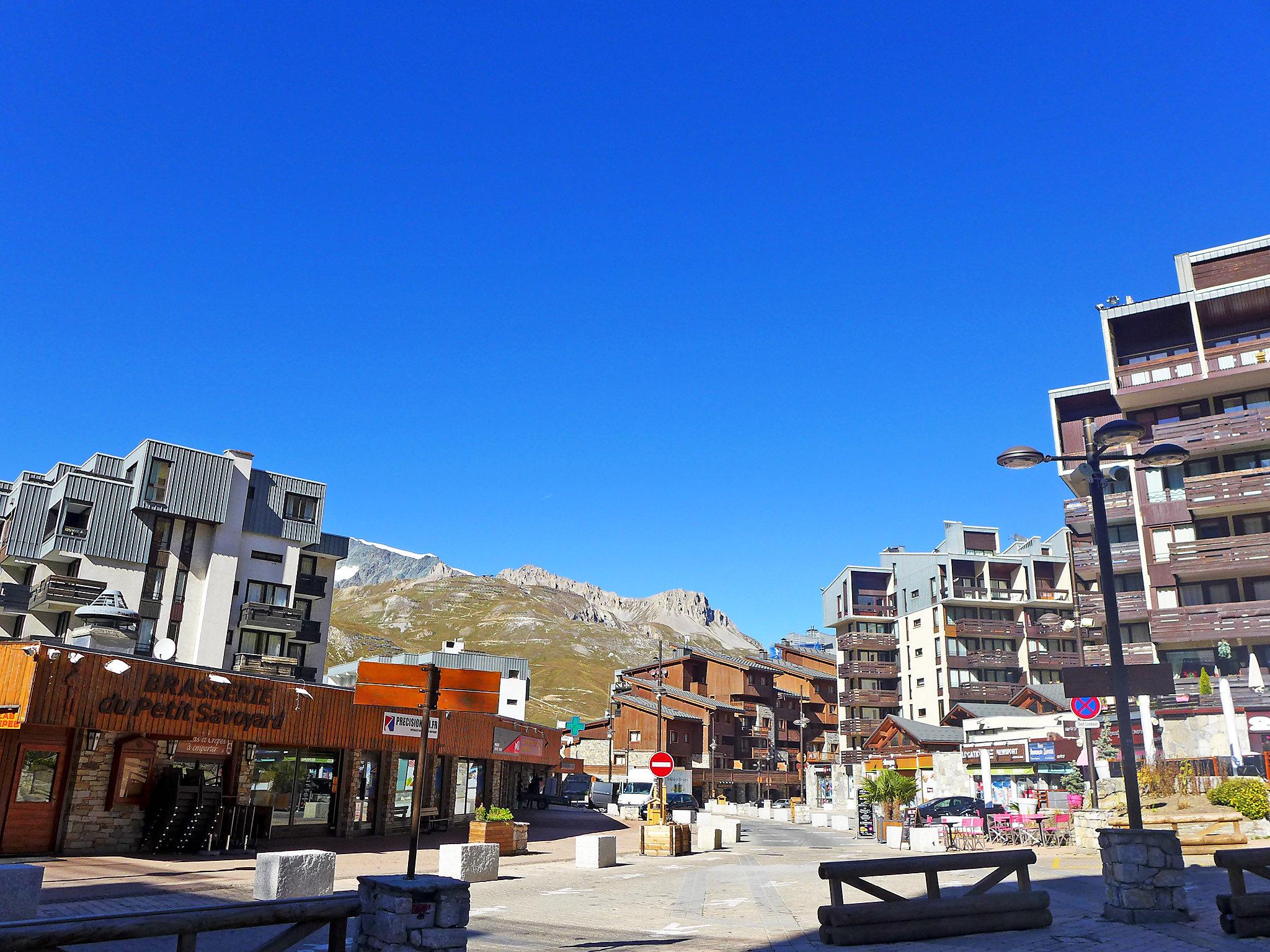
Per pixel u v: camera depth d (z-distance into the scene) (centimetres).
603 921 1296
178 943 603
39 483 5356
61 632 5053
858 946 1027
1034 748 4178
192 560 5534
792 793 8725
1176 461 1355
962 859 1101
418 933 767
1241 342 4362
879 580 8300
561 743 4069
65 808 1892
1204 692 3866
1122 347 4766
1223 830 2248
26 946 530
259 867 1305
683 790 7094
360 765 2667
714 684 8825
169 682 1975
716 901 1538
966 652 7412
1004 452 1395
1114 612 1276
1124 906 1121
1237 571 4178
